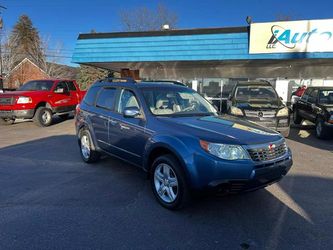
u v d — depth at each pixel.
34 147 8.38
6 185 5.27
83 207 4.38
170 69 17.42
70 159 7.04
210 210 4.32
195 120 4.70
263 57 11.91
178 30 12.85
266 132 4.42
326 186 5.38
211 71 16.92
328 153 8.09
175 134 4.23
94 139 6.25
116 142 5.50
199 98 5.85
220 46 12.38
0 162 6.77
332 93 11.18
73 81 14.82
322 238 3.60
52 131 11.38
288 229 3.81
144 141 4.73
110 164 6.60
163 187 4.41
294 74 16.59
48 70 50.19
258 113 9.12
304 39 11.42
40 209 4.30
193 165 3.89
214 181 3.78
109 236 3.60
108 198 4.72
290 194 4.96
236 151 3.82
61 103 13.55
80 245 3.40
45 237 3.56
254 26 11.81
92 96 6.58
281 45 11.65
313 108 11.01
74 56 14.04
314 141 9.88
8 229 3.73
